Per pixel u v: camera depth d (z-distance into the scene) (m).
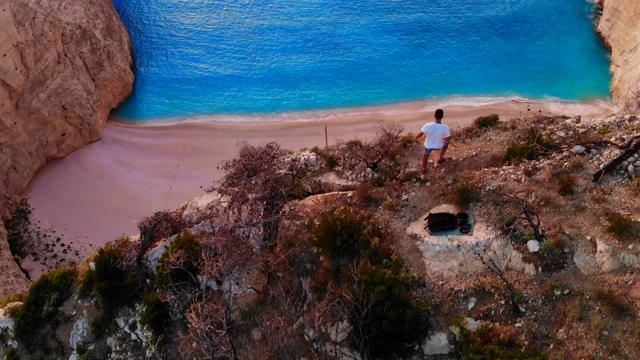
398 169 23.44
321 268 20.20
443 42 44.62
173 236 23.28
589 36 43.66
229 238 21.47
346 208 21.55
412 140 24.81
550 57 42.41
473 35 44.91
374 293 17.78
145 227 24.27
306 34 46.12
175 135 39.06
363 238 20.06
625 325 16.22
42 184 35.78
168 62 44.75
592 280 17.50
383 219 20.86
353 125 38.44
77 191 35.50
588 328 16.59
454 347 17.75
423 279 18.95
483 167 22.34
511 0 47.66
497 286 18.14
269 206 22.08
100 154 37.91
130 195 35.12
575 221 18.95
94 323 22.19
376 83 41.84
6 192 33.34
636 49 36.69
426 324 17.98
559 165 20.97
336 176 24.39
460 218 20.17
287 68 43.47
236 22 47.50
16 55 33.00
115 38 42.88
